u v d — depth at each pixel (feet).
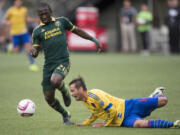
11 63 211.61
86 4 294.25
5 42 288.92
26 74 163.84
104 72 165.58
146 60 216.74
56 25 74.59
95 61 216.54
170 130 66.85
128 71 167.32
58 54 73.26
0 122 78.33
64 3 298.56
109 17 313.32
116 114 69.77
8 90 121.60
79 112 87.76
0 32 279.28
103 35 290.35
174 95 105.60
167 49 277.64
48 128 72.23
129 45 288.92
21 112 73.20
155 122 67.67
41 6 73.87
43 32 73.97
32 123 77.05
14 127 73.67
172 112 84.69
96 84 130.72
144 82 132.87
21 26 181.47
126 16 269.44
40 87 127.65
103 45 290.97
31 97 108.78
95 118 71.77
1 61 222.69
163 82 131.34
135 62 206.18
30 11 305.73
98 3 297.74
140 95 107.65
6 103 100.07
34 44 75.20
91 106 69.67
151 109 69.97
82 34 79.05
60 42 73.77
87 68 181.98
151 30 281.33
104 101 68.23
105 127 70.33
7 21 182.60
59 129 70.95
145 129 67.72
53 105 74.33
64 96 75.92
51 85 73.46
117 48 310.65
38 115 84.94
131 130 67.15
